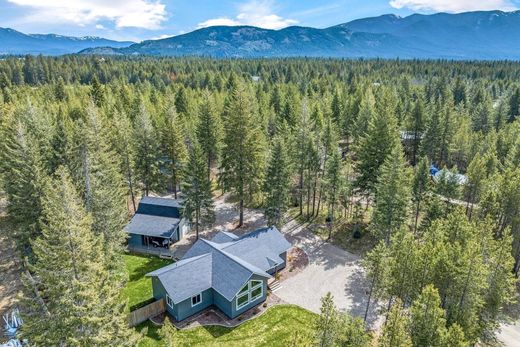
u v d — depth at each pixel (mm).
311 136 48406
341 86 117312
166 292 30297
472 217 43125
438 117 63844
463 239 28500
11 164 37938
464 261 23594
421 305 20578
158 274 30656
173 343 20000
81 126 44312
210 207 44188
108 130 53500
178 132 52844
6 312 31109
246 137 44969
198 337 28703
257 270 32375
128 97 89625
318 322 18438
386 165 40875
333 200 44562
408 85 113125
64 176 24031
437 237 28484
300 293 34406
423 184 43125
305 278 36781
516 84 115250
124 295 33906
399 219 37969
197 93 105438
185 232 46219
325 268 38531
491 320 27031
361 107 72438
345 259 40250
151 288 35156
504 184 38156
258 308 32219
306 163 48438
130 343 20594
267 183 43062
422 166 43281
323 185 45375
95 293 18891
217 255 33812
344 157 70500
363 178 46219
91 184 34031
